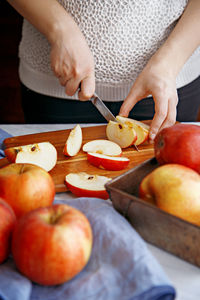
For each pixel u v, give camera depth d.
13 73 2.68
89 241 0.72
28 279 0.72
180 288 0.75
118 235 0.76
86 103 1.25
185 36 1.10
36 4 1.07
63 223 0.71
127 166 1.02
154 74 1.08
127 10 1.08
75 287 0.72
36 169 0.82
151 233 0.79
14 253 0.71
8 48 2.77
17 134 1.16
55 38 1.07
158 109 1.07
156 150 0.86
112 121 1.10
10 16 2.75
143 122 1.19
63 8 1.09
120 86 1.21
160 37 1.15
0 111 2.46
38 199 0.80
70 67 1.08
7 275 0.72
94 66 1.16
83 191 0.90
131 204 0.79
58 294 0.72
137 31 1.11
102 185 0.92
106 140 1.09
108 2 1.07
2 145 1.11
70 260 0.70
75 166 1.01
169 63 1.09
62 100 1.25
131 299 0.70
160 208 0.78
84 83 1.09
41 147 0.99
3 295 0.69
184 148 0.82
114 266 0.74
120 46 1.13
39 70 1.23
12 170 0.81
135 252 0.74
